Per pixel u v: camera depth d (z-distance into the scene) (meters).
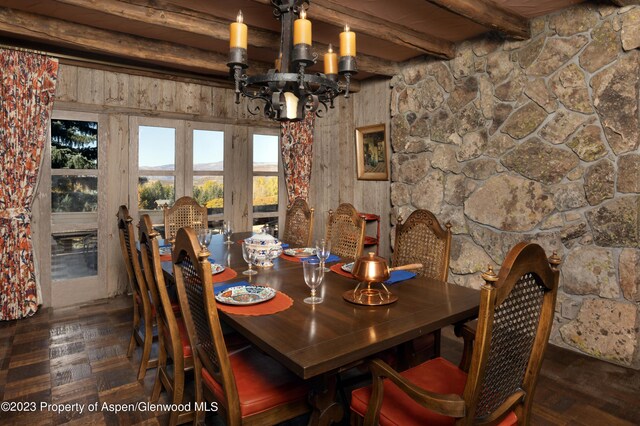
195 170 4.39
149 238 1.82
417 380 1.50
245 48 1.94
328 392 1.38
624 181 2.53
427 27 3.12
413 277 2.08
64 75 3.61
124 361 2.61
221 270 2.13
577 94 2.73
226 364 1.34
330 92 2.19
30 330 3.13
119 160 3.96
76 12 2.75
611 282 2.60
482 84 3.29
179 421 1.89
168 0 2.60
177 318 2.26
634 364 2.52
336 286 1.92
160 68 3.91
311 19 2.74
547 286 1.22
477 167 3.35
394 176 4.13
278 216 5.01
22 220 3.34
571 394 2.23
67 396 2.20
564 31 2.79
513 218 3.10
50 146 3.59
